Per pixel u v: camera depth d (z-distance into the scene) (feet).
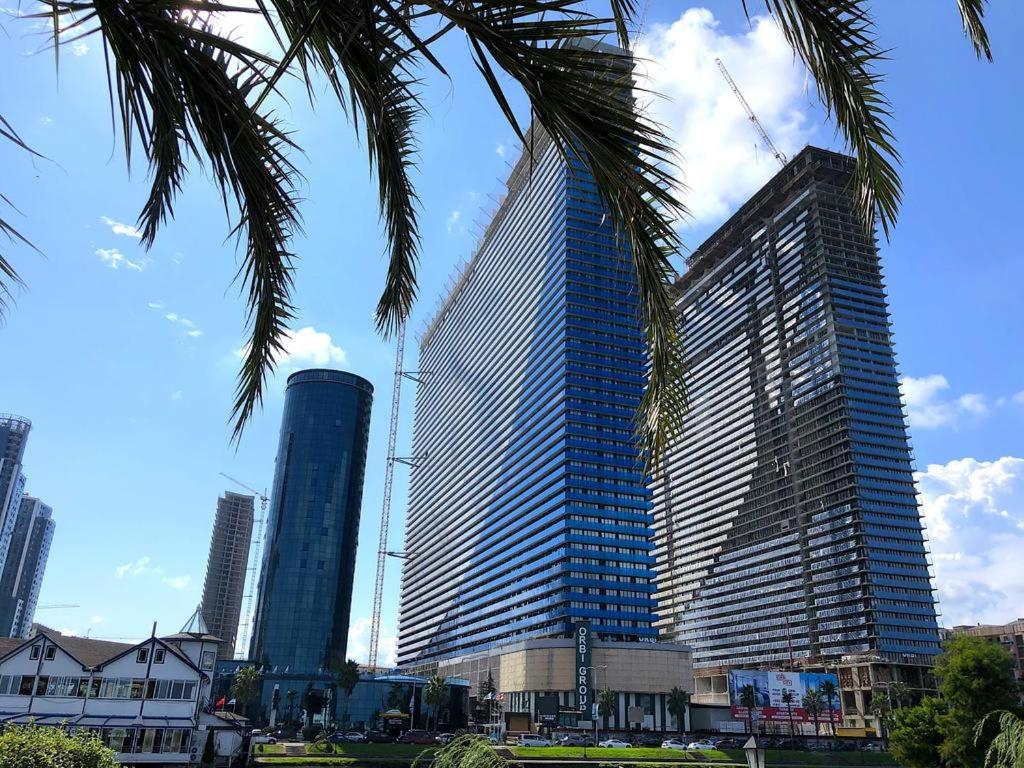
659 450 20.36
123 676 189.98
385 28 15.23
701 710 472.85
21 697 180.24
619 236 18.30
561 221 604.08
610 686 469.16
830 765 340.18
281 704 468.34
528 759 289.33
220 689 467.11
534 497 595.88
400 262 25.64
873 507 629.92
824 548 647.56
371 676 491.72
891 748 215.51
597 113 15.17
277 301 23.73
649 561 542.16
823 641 620.08
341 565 641.81
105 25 15.57
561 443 559.38
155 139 18.35
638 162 15.56
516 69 14.92
